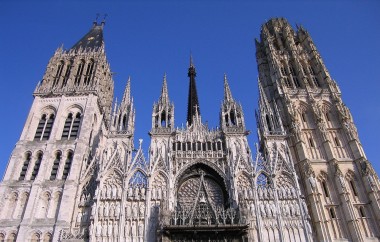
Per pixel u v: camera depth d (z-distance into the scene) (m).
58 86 71.38
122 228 51.06
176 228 47.47
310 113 70.50
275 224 52.22
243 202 50.88
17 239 50.59
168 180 55.88
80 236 51.00
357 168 61.84
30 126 65.00
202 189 54.28
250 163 58.06
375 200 56.38
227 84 71.50
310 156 63.66
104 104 77.19
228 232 48.31
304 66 79.88
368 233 54.41
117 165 57.97
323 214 55.59
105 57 82.62
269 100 76.94
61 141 62.66
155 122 64.69
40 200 55.34
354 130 66.06
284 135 63.06
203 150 61.31
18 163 59.72
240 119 64.94
